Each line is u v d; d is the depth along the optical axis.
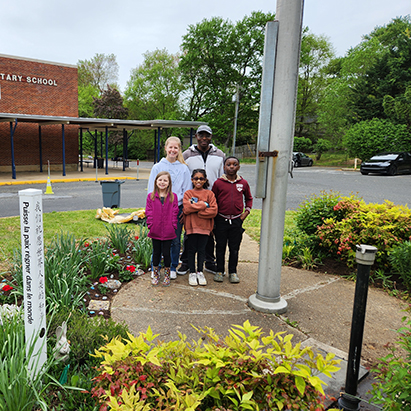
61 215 7.93
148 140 51.28
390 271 4.49
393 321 3.34
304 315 3.41
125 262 4.65
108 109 45.47
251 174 21.22
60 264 3.62
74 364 2.32
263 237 3.43
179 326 3.10
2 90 19.95
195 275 4.15
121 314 3.29
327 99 39.41
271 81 3.19
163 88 49.16
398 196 11.99
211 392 1.56
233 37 40.09
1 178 17.12
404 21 42.12
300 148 43.16
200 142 4.41
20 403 1.76
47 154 22.33
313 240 5.20
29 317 2.00
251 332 1.80
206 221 3.99
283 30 3.11
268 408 1.56
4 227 6.45
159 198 3.92
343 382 2.38
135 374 1.69
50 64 21.38
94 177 18.38
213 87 42.34
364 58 37.97
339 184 15.74
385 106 30.25
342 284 4.27
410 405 1.66
